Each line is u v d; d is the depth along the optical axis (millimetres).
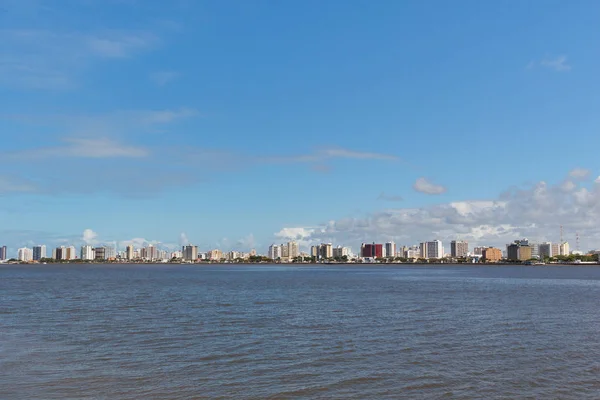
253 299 82875
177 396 27531
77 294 93750
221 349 38906
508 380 30609
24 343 41344
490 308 69000
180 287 118125
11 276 195500
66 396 27391
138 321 54344
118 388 28828
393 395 27812
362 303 75875
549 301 81625
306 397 27469
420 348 39531
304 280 161500
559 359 35906
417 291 105250
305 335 45344
